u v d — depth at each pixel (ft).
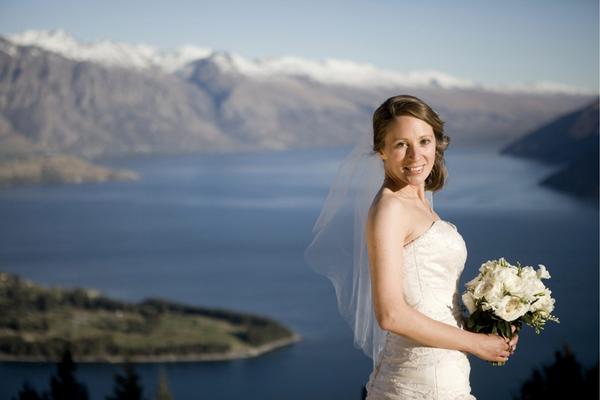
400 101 6.47
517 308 6.15
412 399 6.35
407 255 6.36
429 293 6.32
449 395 6.26
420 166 6.43
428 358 6.32
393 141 6.44
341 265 7.55
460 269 6.62
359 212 7.50
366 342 7.50
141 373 136.26
